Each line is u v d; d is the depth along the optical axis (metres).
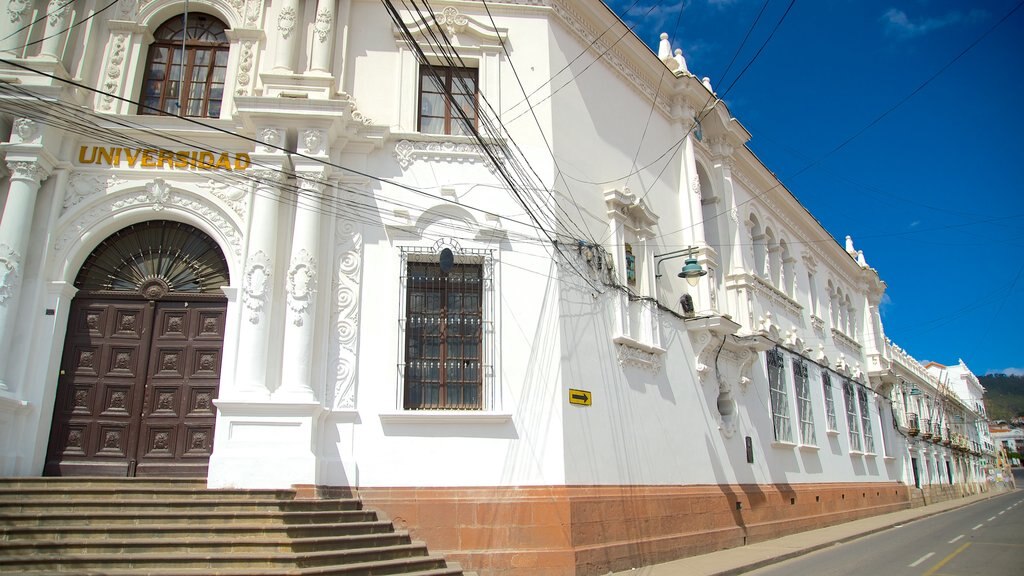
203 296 11.93
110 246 12.10
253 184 11.78
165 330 11.84
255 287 11.28
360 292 11.92
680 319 16.03
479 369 12.06
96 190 11.85
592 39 15.27
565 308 12.60
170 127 12.14
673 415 14.82
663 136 17.36
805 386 23.02
